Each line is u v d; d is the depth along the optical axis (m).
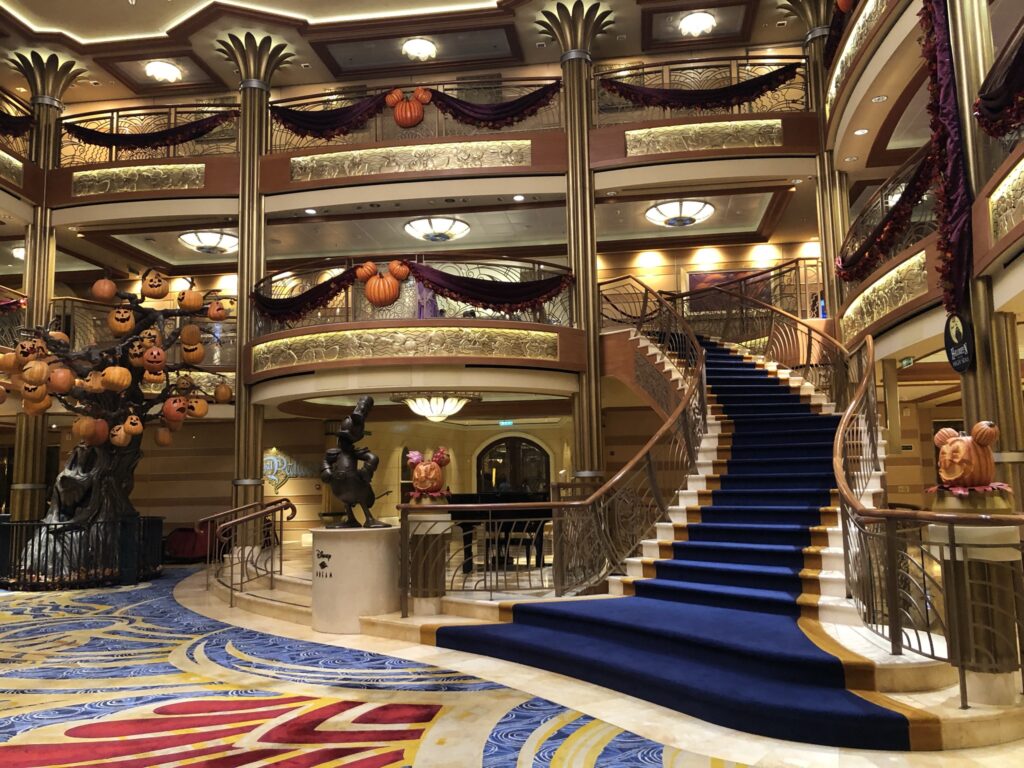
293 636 7.44
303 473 17.08
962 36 7.62
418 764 3.96
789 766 3.79
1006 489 4.38
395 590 7.71
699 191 13.55
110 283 12.09
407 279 12.30
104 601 10.18
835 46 11.97
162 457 17.33
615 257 16.86
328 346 12.18
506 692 5.25
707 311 14.47
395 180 13.55
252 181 14.07
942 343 9.37
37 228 14.35
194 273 17.39
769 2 14.00
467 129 14.58
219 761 4.03
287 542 16.78
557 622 6.43
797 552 6.50
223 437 17.28
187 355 12.71
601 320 13.16
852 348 11.45
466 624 6.84
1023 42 6.07
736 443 9.45
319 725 4.62
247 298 13.69
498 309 12.34
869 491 7.27
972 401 7.50
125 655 6.77
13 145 14.56
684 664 5.13
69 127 14.69
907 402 16.73
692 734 4.30
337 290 12.28
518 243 16.86
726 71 15.23
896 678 4.45
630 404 16.19
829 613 5.65
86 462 12.36
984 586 4.22
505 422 18.03
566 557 7.48
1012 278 6.93
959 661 4.15
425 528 7.50
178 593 10.86
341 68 15.84
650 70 15.49
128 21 14.38
